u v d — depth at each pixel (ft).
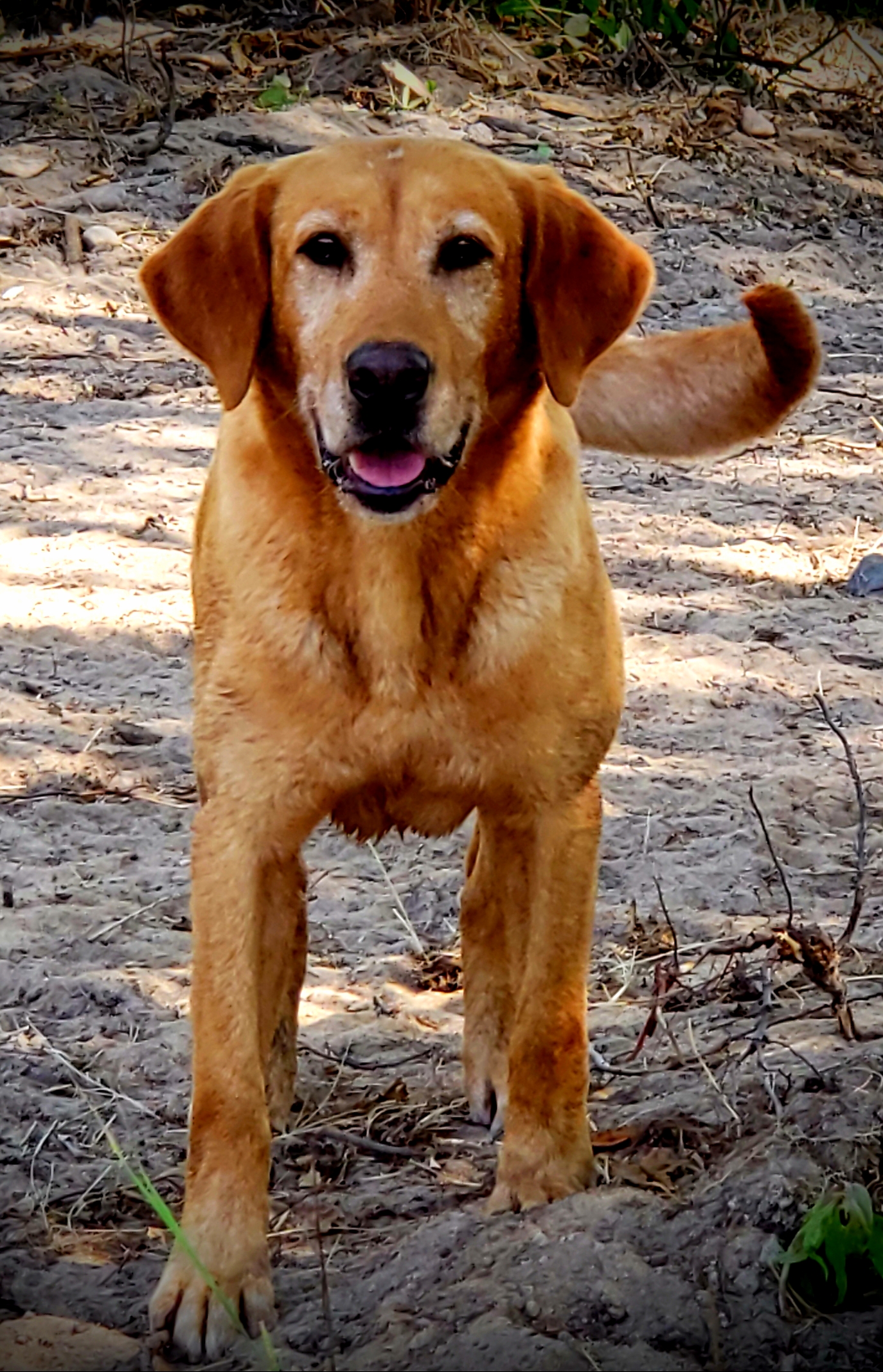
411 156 6.14
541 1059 6.01
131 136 14.30
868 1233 5.49
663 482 10.45
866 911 7.12
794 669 8.54
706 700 8.33
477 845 6.62
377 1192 6.09
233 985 5.93
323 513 5.92
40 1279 5.77
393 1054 6.65
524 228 6.21
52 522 9.42
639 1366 5.38
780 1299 5.49
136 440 10.49
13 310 12.04
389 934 7.16
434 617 5.92
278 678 5.92
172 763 7.91
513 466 6.03
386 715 5.95
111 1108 6.36
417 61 15.93
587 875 6.08
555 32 16.97
